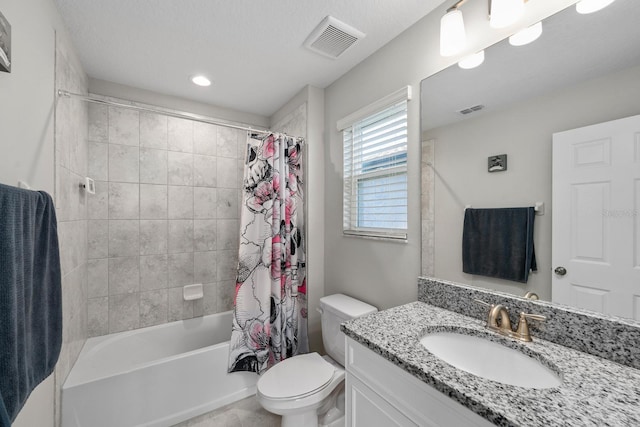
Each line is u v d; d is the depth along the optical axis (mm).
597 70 870
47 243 917
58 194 1351
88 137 2025
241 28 1515
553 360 831
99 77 2051
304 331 2150
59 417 1369
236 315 1876
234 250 2633
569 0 941
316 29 1525
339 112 2053
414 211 1474
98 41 1622
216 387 1807
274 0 1311
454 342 1074
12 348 684
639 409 619
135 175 2203
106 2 1312
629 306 805
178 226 2375
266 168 1961
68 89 1537
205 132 2516
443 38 1137
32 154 1080
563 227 940
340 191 2039
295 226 2102
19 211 757
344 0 1312
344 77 2002
